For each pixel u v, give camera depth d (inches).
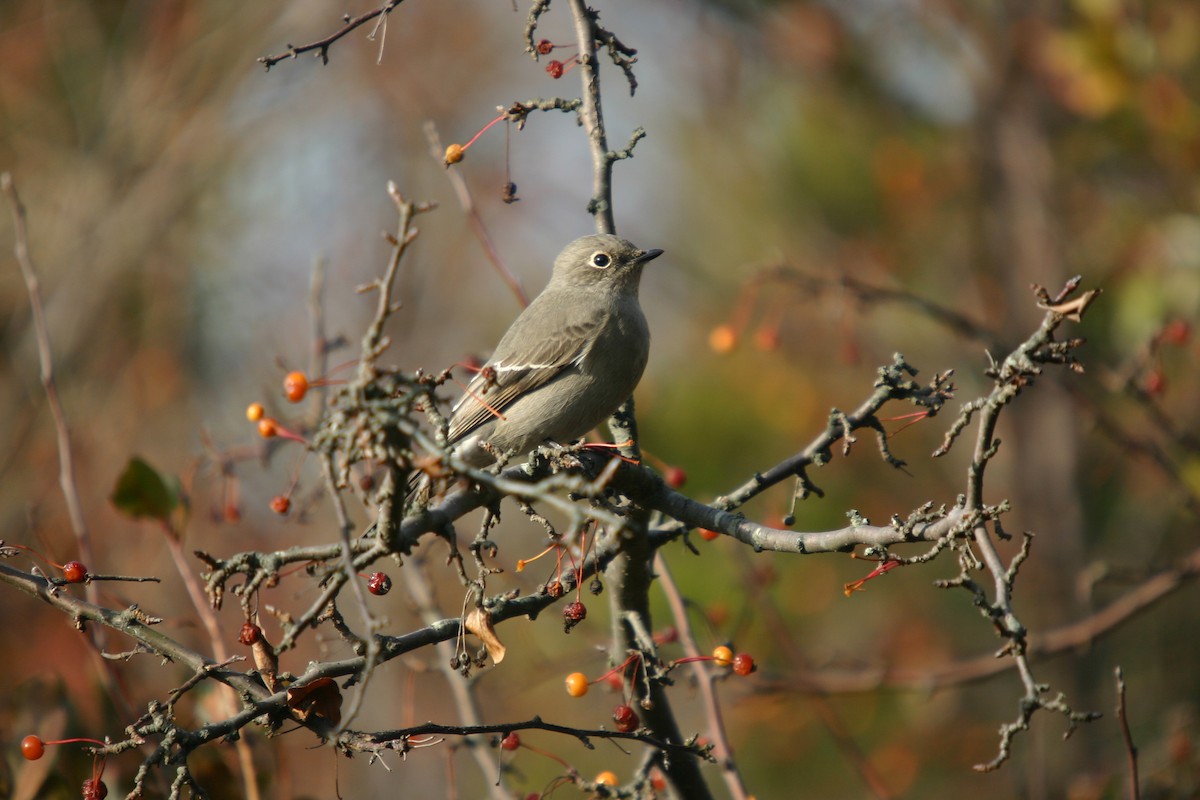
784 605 499.2
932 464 567.2
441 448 178.7
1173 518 565.6
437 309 732.0
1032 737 536.1
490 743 306.7
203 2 659.4
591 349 370.3
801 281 426.9
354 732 202.5
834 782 530.0
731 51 662.5
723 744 291.0
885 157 601.0
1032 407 560.7
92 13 661.9
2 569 216.7
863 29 629.0
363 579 218.8
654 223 692.7
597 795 257.8
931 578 561.0
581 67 303.0
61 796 280.8
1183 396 503.5
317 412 343.3
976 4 597.3
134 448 571.8
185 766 194.1
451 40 772.6
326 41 259.1
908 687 429.1
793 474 264.1
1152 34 480.7
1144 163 518.0
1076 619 536.1
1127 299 462.6
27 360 578.2
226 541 493.7
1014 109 581.9
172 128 642.8
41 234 629.0
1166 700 548.4
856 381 551.5
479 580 212.7
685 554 448.1
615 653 280.4
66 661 431.8
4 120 652.7
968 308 581.0
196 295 655.8
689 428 513.3
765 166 634.8
